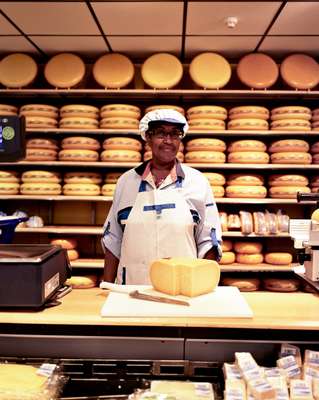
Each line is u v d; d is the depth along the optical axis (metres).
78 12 2.98
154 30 3.31
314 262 1.50
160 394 1.16
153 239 2.05
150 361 1.32
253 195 3.59
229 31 3.33
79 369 1.33
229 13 2.98
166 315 1.26
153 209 2.06
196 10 2.93
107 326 1.37
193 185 2.11
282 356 1.27
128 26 3.23
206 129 3.56
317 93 3.63
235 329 1.36
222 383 1.26
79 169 3.92
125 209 2.11
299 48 3.73
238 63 3.79
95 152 3.62
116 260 2.21
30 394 1.12
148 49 3.76
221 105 3.99
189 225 2.06
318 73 3.68
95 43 3.62
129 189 2.12
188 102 3.98
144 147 3.72
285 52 3.83
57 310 1.33
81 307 1.36
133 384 1.28
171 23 3.17
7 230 1.75
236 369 1.20
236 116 3.61
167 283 1.43
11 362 1.32
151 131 2.04
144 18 3.08
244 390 1.13
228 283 3.61
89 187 3.61
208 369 1.31
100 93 3.71
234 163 3.60
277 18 3.07
